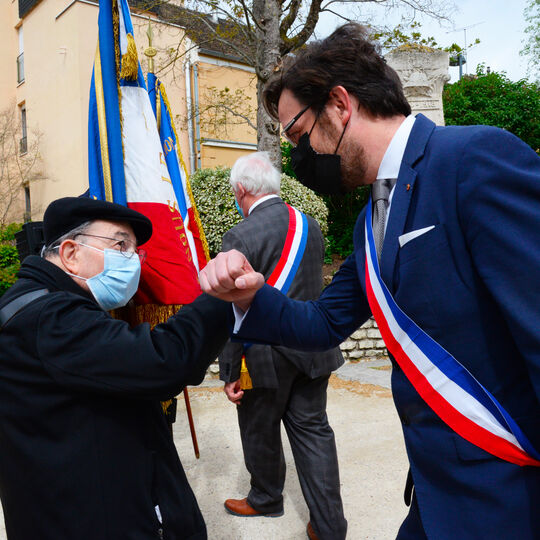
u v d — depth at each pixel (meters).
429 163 0.95
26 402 1.05
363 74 1.05
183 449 3.30
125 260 1.27
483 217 0.86
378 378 4.77
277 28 7.05
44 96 13.84
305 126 1.13
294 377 2.10
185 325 1.11
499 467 0.93
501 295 0.84
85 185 12.41
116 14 1.92
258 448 2.30
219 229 6.02
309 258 2.18
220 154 13.40
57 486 1.04
